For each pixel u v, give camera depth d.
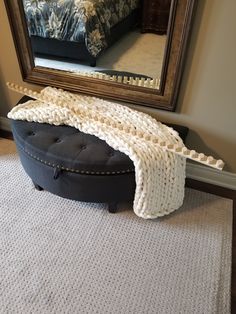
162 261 1.37
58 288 1.26
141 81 1.55
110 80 1.62
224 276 1.33
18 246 1.40
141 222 1.53
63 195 1.52
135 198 1.43
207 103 1.51
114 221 1.54
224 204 1.67
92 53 1.57
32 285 1.26
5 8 1.52
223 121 1.54
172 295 1.25
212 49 1.33
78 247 1.41
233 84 1.39
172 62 1.40
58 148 1.39
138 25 1.38
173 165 1.39
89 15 1.46
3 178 1.75
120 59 1.52
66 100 1.64
